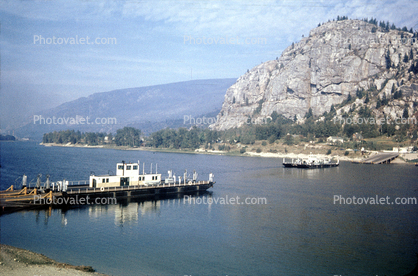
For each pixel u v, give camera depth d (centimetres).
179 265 7181
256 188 17612
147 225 9919
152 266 7094
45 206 11031
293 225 10312
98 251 7806
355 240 8981
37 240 8338
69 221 9962
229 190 16750
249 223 10438
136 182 13562
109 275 6556
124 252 7806
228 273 6875
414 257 7850
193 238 8906
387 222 10862
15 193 11069
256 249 8200
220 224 10244
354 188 18138
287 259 7631
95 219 10275
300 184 19475
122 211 11300
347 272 7025
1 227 9175
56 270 6331
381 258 7775
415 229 10075
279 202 13850
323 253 8019
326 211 12350
